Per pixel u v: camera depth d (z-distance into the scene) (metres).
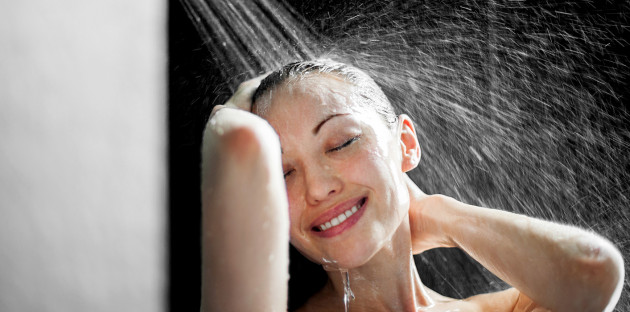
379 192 1.23
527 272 1.24
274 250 0.91
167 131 2.25
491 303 1.45
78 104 2.21
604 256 1.18
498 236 1.29
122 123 2.23
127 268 2.28
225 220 0.88
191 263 2.29
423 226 1.42
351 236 1.22
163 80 2.22
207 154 0.92
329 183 1.20
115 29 2.17
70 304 2.29
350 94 1.28
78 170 2.25
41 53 2.17
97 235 2.28
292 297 1.83
